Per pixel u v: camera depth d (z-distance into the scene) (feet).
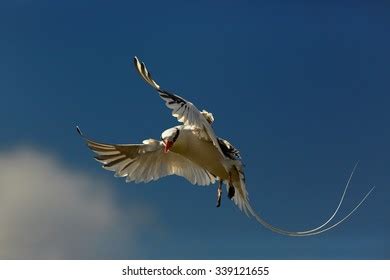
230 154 50.44
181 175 54.49
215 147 50.11
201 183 54.39
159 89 45.16
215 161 50.44
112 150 52.75
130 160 53.42
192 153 50.52
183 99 46.37
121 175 53.57
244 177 50.85
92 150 52.26
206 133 49.52
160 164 54.13
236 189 51.21
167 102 45.11
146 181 54.03
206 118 50.75
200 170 54.24
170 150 50.55
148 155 53.57
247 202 50.90
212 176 54.24
